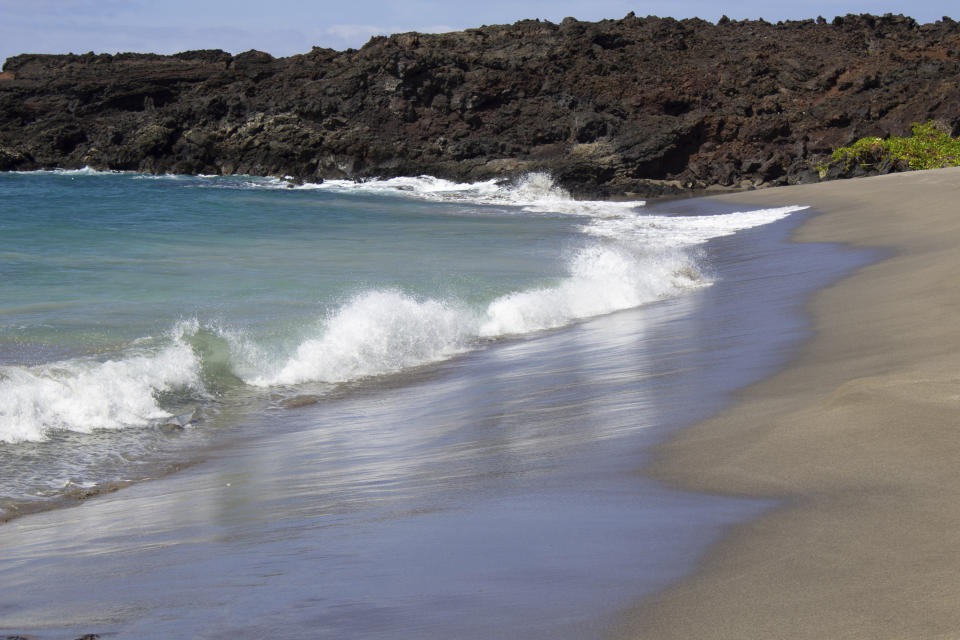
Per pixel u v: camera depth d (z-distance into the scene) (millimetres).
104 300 14203
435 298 14742
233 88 71125
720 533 3691
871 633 2633
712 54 73375
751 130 58125
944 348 7430
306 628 2967
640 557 3471
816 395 6281
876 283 12922
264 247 23000
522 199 48969
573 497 4531
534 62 68500
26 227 25812
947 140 53375
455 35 76375
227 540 4418
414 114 63438
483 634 2820
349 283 16375
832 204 32906
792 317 10914
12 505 6203
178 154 66188
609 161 55969
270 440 7793
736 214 33375
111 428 8234
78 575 4031
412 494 5008
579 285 15398
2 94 73500
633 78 66438
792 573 3170
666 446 5465
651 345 10312
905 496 3934
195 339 11016
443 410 8195
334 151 61625
